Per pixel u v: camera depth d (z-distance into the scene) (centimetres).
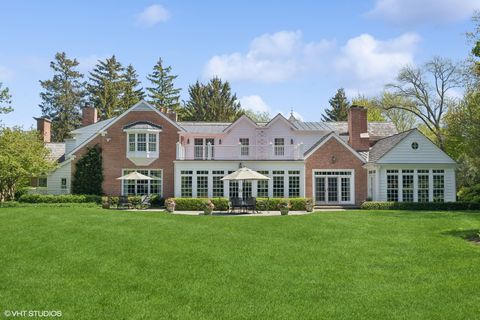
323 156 3809
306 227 2089
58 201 3628
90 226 2036
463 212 2861
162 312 1048
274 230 2031
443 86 5284
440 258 1520
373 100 6025
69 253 1552
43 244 1678
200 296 1151
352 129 4159
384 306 1085
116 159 3919
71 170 3938
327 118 8106
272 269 1388
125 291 1188
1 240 1750
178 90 8100
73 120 7662
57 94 7644
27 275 1320
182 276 1311
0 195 3759
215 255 1541
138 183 3906
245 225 2161
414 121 6788
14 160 3553
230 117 7694
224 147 4109
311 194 3775
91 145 3928
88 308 1073
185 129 4025
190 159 3838
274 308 1073
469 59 3709
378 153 3812
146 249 1611
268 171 3772
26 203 3538
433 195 3641
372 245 1723
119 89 7669
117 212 2642
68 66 7750
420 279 1292
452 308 1068
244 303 1105
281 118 4234
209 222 2252
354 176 3809
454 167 3644
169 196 3897
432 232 1997
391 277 1312
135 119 3950
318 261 1484
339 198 3791
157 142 3919
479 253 1570
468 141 3712
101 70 7694
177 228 2036
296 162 3769
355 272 1362
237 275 1323
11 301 1117
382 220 2328
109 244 1677
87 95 7838
